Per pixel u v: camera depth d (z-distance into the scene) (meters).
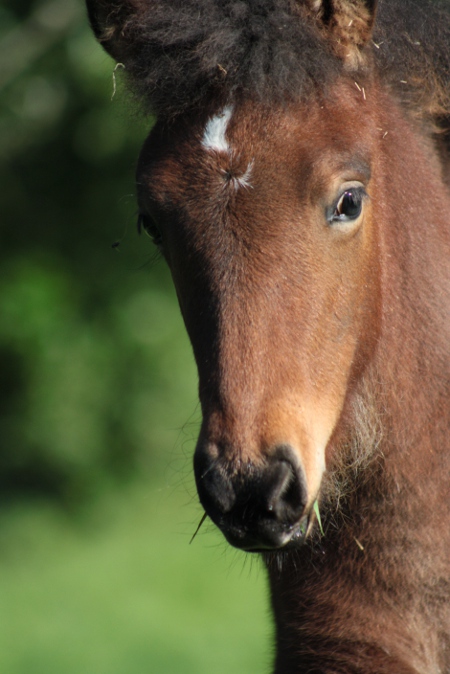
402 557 7.12
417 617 7.15
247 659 15.31
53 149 23.16
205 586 19.27
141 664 15.05
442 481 7.12
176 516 23.77
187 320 6.43
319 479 6.11
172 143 6.59
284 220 6.22
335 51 6.75
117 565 20.75
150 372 23.98
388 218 7.15
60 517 23.73
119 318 23.58
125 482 24.69
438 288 7.27
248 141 6.36
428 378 7.16
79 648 15.80
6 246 23.73
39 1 22.25
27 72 22.33
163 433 24.56
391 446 7.12
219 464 5.82
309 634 7.29
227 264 6.14
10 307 22.81
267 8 6.52
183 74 6.53
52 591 19.11
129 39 7.05
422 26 7.45
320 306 6.25
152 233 6.97
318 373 6.27
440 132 7.58
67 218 23.78
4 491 24.72
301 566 7.30
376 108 7.11
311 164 6.30
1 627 16.97
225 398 5.92
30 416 23.77
